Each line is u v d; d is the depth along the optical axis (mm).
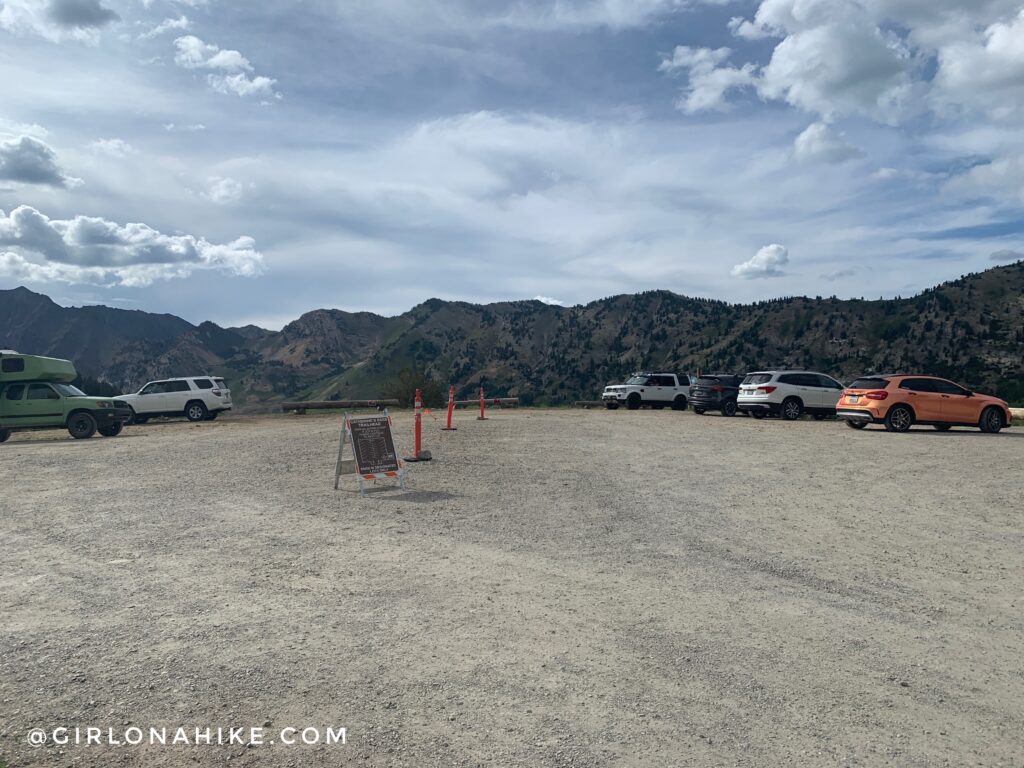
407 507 9422
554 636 4902
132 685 4098
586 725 3668
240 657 4504
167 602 5574
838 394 26203
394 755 3375
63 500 10016
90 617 5238
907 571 6570
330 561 6793
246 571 6441
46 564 6684
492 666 4391
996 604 5684
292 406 35969
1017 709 3914
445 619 5223
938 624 5227
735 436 19000
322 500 9930
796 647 4754
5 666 4363
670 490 10711
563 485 11133
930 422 20203
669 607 5535
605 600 5691
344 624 5105
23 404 21016
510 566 6648
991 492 10523
